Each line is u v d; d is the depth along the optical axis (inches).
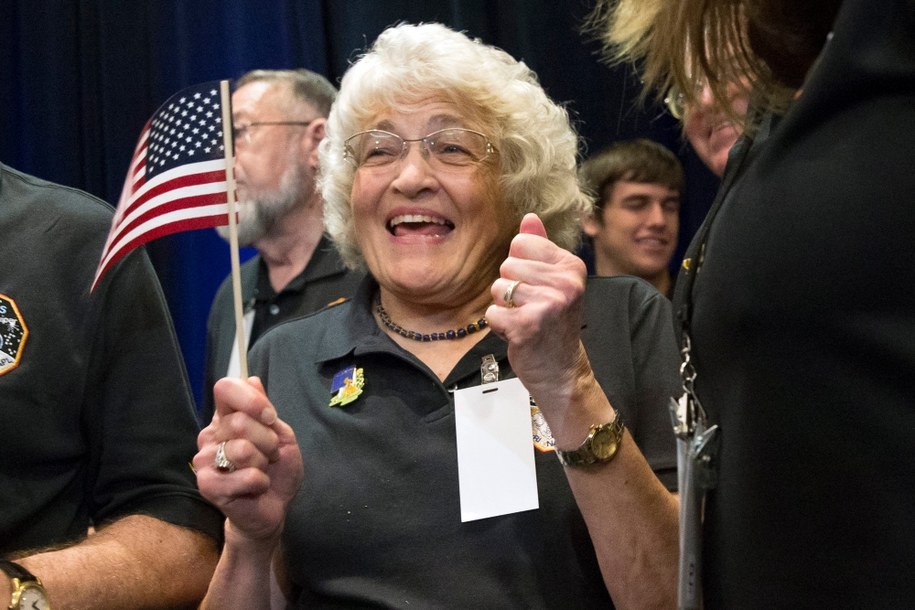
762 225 31.5
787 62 35.8
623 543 52.1
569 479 52.9
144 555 57.5
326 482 59.5
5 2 133.4
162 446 60.8
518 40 123.2
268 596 58.1
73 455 60.1
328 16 127.3
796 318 30.1
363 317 64.8
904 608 28.2
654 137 123.9
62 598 53.2
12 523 57.2
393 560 57.0
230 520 55.7
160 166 58.4
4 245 60.1
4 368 57.6
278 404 64.0
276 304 105.2
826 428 29.6
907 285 28.1
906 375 28.0
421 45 63.6
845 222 29.1
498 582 55.6
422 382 60.7
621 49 42.8
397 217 62.6
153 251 129.6
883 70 28.7
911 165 28.2
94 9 132.6
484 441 57.3
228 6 129.2
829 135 30.4
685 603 35.9
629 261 114.7
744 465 32.4
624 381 59.6
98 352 60.2
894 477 28.3
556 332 50.0
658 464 57.6
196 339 129.1
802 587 30.5
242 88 112.6
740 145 37.5
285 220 108.0
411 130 62.5
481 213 62.2
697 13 37.1
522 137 62.9
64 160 131.6
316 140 109.3
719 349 33.5
